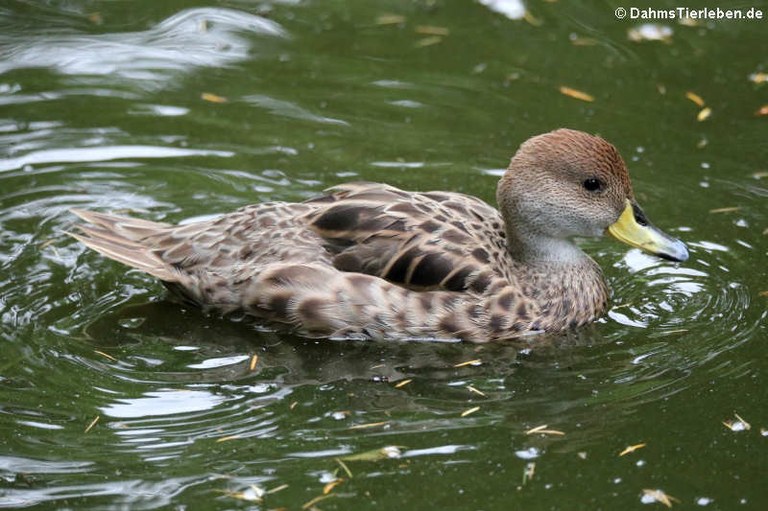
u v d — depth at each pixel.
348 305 12.41
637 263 14.16
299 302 12.43
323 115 16.62
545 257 13.16
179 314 12.88
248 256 12.62
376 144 16.00
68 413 11.12
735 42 18.55
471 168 15.47
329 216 12.65
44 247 13.85
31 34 18.36
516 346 12.60
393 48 18.33
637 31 18.86
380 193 12.92
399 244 12.53
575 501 10.01
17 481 10.15
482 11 19.41
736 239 14.20
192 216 14.47
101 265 13.66
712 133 16.34
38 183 14.98
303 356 12.30
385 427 11.02
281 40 18.48
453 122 16.53
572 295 13.07
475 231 12.95
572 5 19.56
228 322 12.78
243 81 17.38
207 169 15.38
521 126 16.44
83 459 10.48
